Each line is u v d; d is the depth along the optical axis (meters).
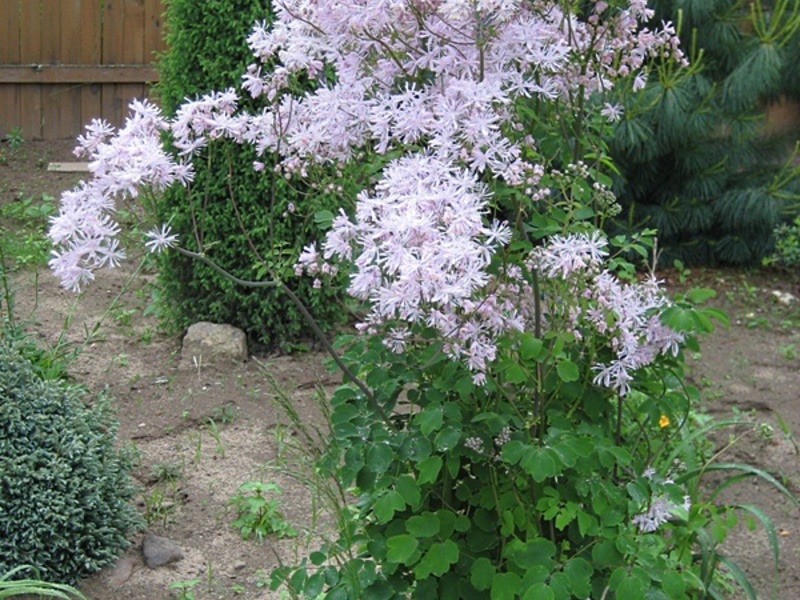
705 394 5.55
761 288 7.27
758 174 7.39
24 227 7.72
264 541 4.01
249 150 5.47
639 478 2.80
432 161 2.55
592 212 2.78
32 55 9.92
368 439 2.75
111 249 2.64
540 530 2.93
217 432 4.87
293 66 2.89
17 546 3.52
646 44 2.99
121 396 5.17
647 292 2.93
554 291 2.81
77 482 3.63
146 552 3.82
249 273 5.65
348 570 2.90
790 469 4.79
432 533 2.72
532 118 2.86
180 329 5.93
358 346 2.98
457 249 2.32
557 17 2.88
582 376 2.92
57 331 5.89
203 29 5.56
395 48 2.80
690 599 3.24
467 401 2.85
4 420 3.63
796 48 7.08
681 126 6.80
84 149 2.75
